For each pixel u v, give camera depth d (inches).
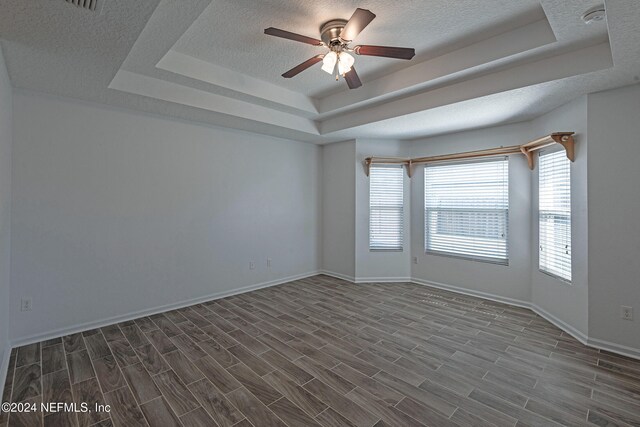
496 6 83.1
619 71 90.3
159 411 74.3
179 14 74.8
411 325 126.0
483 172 162.7
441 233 180.2
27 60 86.0
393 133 174.2
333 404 77.2
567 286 120.0
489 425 70.1
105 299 125.0
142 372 90.7
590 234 107.7
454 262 173.6
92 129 121.4
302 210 202.7
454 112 132.0
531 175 146.0
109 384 84.8
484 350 105.0
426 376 89.4
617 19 65.9
